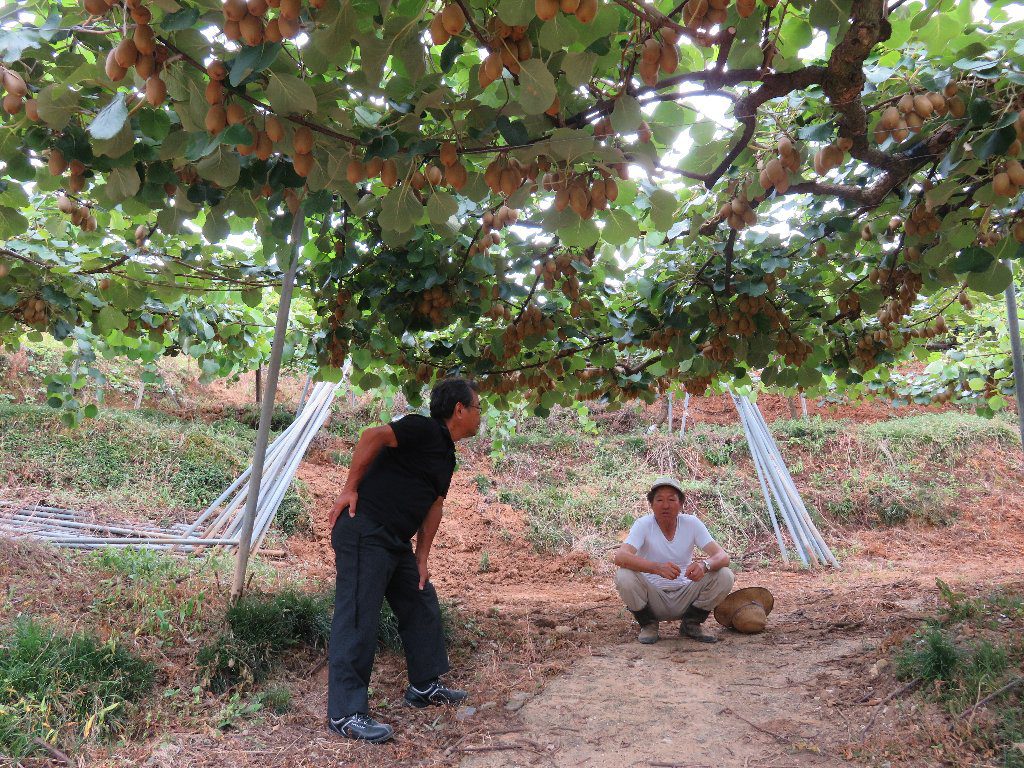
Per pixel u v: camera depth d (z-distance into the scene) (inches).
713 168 114.7
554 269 167.9
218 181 98.3
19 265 171.5
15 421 397.1
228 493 313.6
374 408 584.4
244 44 73.2
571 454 577.3
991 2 99.0
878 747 119.2
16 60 82.5
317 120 91.4
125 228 177.6
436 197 103.3
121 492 353.1
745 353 192.2
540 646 189.3
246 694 146.6
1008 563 393.4
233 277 198.8
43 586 177.3
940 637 145.0
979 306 288.0
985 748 113.4
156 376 317.7
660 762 121.7
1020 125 95.7
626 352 255.6
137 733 126.7
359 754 125.6
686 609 193.9
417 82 87.9
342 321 195.3
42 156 102.7
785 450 560.7
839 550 432.5
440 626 152.3
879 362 217.9
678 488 195.3
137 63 75.2
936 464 540.7
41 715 119.6
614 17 75.3
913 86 99.7
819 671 158.9
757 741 127.7
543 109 79.4
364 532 139.9
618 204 109.2
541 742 130.8
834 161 105.0
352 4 79.0
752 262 168.4
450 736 134.0
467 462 551.2
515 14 69.6
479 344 223.6
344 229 160.7
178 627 161.9
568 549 431.5
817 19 81.8
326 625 172.2
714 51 103.0
